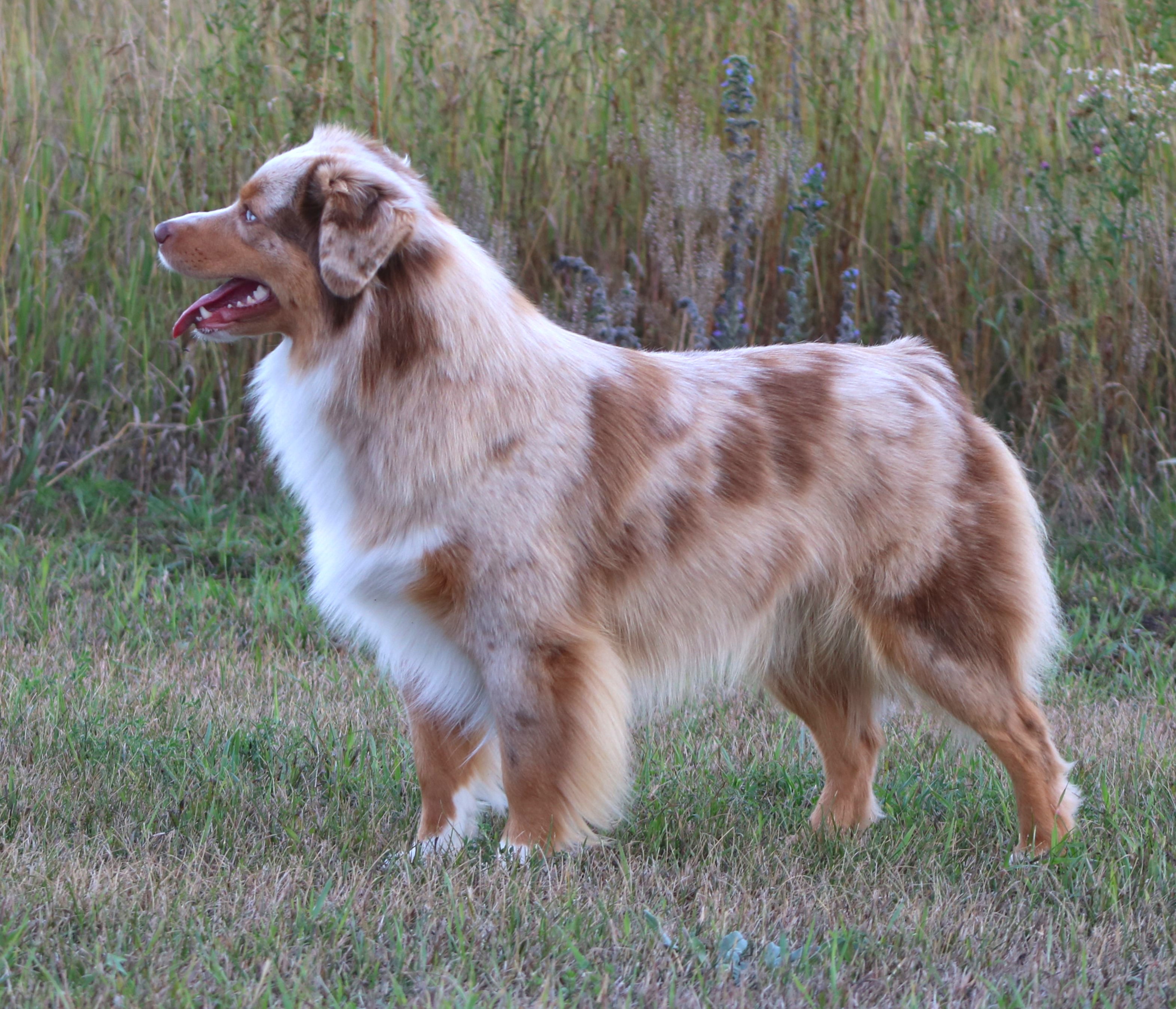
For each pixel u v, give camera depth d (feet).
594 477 14.34
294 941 11.92
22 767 16.71
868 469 15.37
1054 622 16.43
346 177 13.75
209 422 30.40
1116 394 30.17
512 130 32.35
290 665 22.21
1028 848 15.48
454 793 15.47
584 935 12.17
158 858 13.94
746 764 18.51
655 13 33.68
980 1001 11.16
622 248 31.86
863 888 13.83
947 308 31.40
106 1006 10.56
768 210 30.94
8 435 30.40
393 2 33.83
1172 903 13.71
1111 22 34.06
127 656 22.08
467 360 13.91
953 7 33.06
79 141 32.53
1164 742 19.31
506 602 13.99
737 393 15.47
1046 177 31.01
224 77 32.58
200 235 14.26
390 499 14.05
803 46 33.19
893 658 15.62
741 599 15.25
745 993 11.09
